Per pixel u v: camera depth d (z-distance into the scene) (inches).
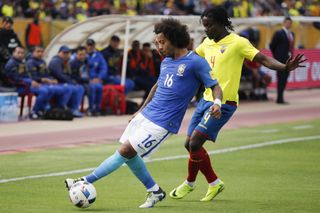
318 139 2096.5
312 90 3705.7
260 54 1221.7
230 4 4820.4
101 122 2370.8
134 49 2711.6
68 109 2379.4
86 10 4328.3
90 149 1857.8
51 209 1163.9
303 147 1937.7
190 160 1251.2
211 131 1231.5
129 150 1137.4
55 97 2407.7
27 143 1927.9
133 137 1135.0
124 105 2573.8
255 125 2397.9
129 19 2620.6
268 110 2837.1
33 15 3907.5
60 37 2738.7
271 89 3585.1
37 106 2367.1
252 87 3139.8
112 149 1863.9
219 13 1238.9
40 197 1269.7
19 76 2316.7
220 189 1266.0
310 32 4050.2
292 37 2994.6
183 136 2119.8
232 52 1237.1
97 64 2559.1
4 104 2285.9
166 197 1286.9
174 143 1980.8
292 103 3115.2
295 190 1366.9
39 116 2375.7
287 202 1252.5
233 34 1250.0
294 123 2471.7
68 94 2418.8
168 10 4628.4
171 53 1152.8
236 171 1574.8
